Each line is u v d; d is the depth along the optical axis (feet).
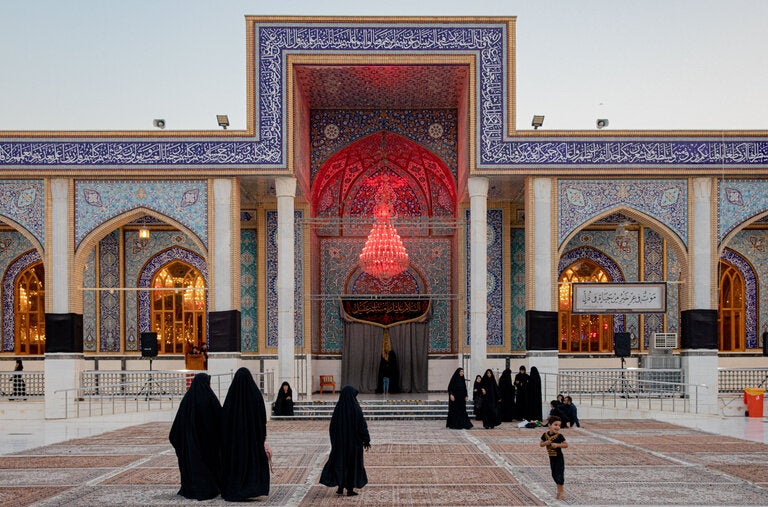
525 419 42.70
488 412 40.42
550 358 44.60
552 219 45.50
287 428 40.04
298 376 51.34
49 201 45.09
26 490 23.27
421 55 46.39
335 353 56.80
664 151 45.39
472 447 32.27
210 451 22.11
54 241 44.91
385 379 55.11
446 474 25.73
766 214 45.62
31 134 44.98
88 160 45.01
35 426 40.91
